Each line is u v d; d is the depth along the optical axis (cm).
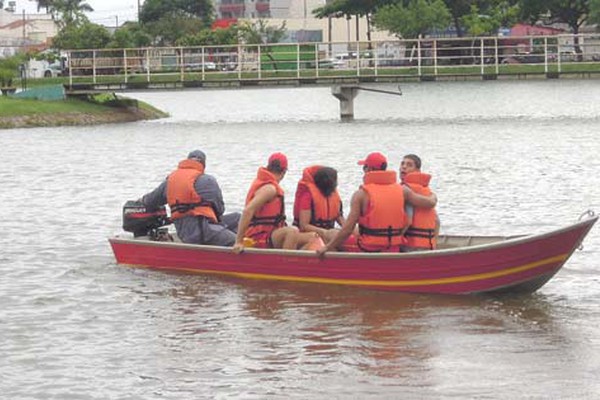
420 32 11619
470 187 3072
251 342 1510
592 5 10481
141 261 1959
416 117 6481
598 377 1339
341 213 1869
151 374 1382
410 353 1447
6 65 8325
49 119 6338
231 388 1327
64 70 8450
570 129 5147
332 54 8275
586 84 10262
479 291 1706
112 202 2916
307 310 1664
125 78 6569
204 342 1514
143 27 15075
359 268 1745
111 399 1298
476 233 2330
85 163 3988
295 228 1822
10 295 1794
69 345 1508
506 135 4891
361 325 1580
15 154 4381
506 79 6166
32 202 2920
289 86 6284
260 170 1847
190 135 5309
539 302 1702
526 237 1659
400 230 1766
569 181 3161
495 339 1505
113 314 1669
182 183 1911
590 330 1545
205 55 6462
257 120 6594
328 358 1433
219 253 1856
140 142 4934
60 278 1917
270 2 18662
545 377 1342
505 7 11900
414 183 1780
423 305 1678
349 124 5925
